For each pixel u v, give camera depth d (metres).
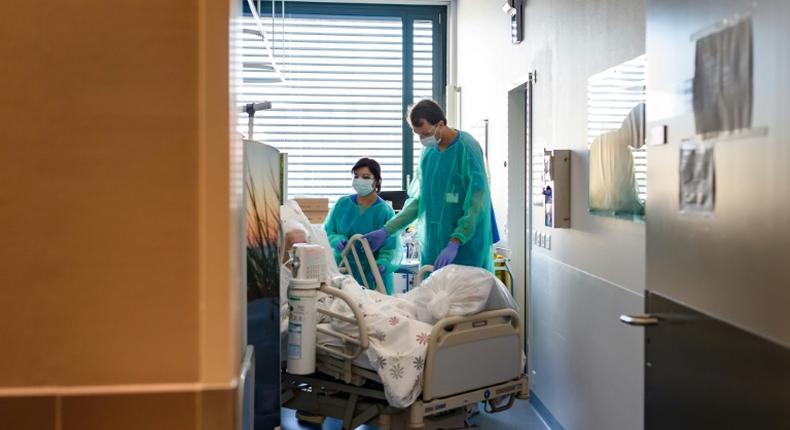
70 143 0.86
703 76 1.25
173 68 0.87
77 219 0.86
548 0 3.43
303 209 3.92
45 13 0.85
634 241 2.38
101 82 0.86
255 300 2.10
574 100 3.03
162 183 0.87
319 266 2.79
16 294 0.86
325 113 6.06
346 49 6.05
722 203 1.18
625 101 2.42
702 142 1.26
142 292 0.87
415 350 2.61
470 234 3.41
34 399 0.85
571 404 3.12
